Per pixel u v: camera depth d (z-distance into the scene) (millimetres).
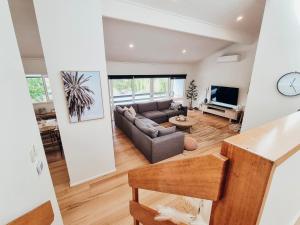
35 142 1026
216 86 6703
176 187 618
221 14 3465
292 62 2406
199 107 7738
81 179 2682
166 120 5832
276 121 580
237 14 3537
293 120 597
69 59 2174
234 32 4395
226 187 407
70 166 2547
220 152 408
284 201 597
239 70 5941
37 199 932
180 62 7266
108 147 2812
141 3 2830
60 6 1973
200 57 6926
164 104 6410
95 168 2775
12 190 714
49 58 2062
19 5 2396
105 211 2133
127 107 5344
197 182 487
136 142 3816
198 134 4730
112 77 5980
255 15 3625
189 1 2949
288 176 537
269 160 319
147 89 7125
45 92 5383
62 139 2402
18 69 919
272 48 2562
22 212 776
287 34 2393
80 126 2482
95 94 2469
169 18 3201
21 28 2973
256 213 356
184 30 3463
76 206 2211
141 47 4953
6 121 724
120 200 2312
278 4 2408
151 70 6781
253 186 352
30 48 4051
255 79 2826
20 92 910
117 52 5105
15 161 757
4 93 734
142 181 926
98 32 2275
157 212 935
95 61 2354
